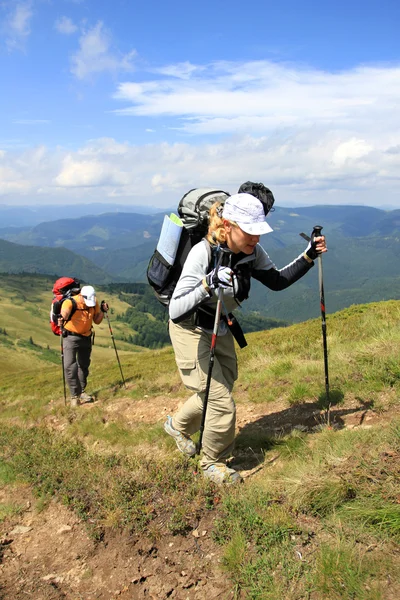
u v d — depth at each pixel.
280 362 8.41
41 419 9.07
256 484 4.09
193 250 3.90
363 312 13.51
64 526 4.42
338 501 3.43
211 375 4.18
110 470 5.16
